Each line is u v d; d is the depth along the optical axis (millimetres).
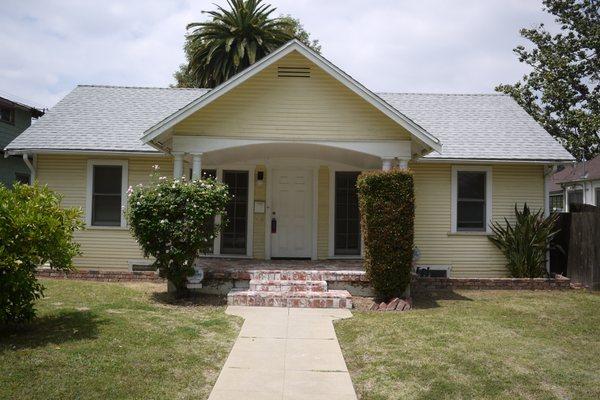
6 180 21922
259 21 31422
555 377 6000
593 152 27344
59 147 13430
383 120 11172
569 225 13227
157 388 5383
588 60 27344
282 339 7551
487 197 14109
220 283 10812
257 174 14398
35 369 5574
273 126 11141
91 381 5371
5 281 6527
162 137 11195
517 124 15641
